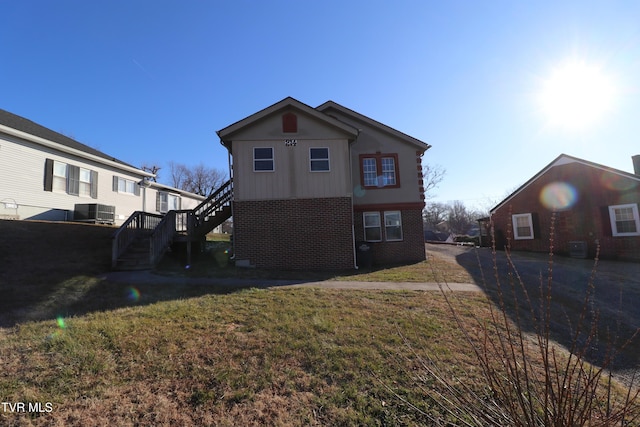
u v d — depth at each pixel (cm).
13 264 802
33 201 1358
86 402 314
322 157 1173
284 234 1129
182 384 349
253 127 1166
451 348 452
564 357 454
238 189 1138
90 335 439
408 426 298
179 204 2569
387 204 1407
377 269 1150
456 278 964
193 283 802
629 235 1517
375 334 487
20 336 433
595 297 834
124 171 1916
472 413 257
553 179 1773
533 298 788
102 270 906
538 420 227
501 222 1997
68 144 1609
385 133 1448
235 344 437
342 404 328
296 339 457
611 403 342
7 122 1356
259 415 309
